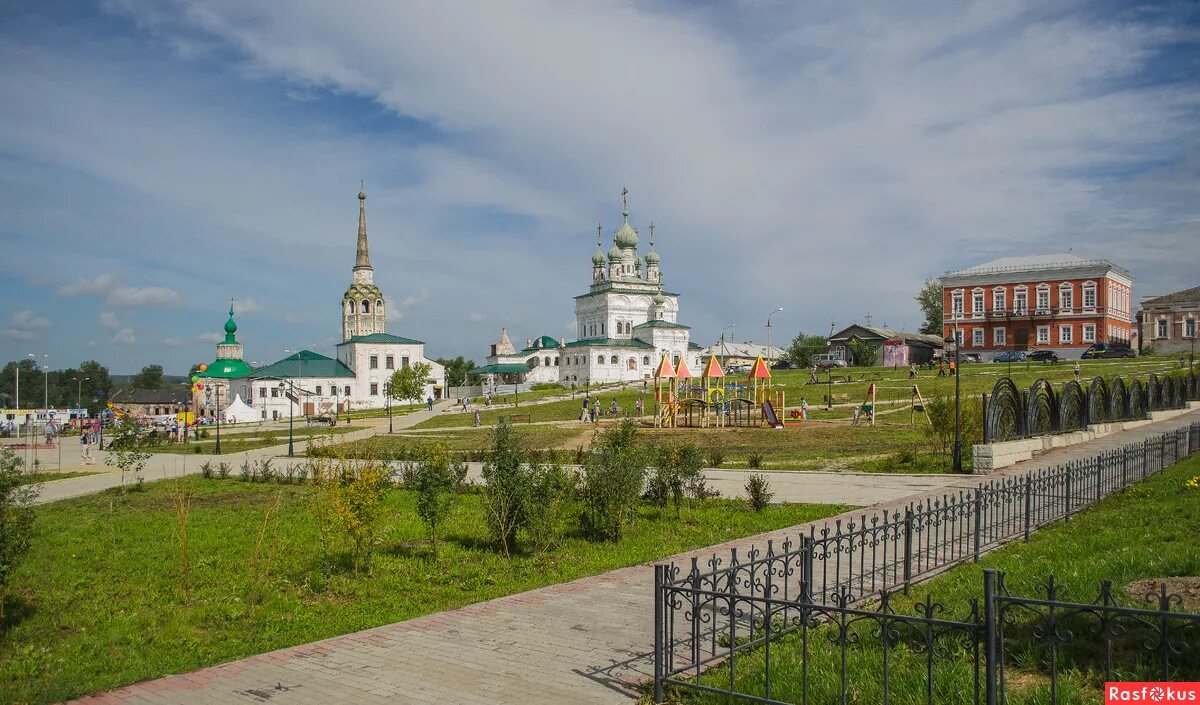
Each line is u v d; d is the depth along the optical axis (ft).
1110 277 341.21
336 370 416.46
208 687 33.37
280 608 47.83
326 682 33.42
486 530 72.08
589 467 69.10
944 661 29.14
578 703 30.14
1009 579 39.50
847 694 27.76
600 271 500.74
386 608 47.50
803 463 120.88
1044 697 24.98
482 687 32.14
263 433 251.60
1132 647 28.30
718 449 144.97
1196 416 163.84
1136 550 42.86
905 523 41.68
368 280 474.08
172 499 100.58
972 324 361.10
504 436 66.80
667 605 31.22
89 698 32.89
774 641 34.68
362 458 92.07
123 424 120.37
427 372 399.24
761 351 524.52
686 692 30.22
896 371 317.22
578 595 46.44
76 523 83.92
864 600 40.32
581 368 436.35
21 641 42.47
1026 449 103.19
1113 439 123.85
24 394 606.14
